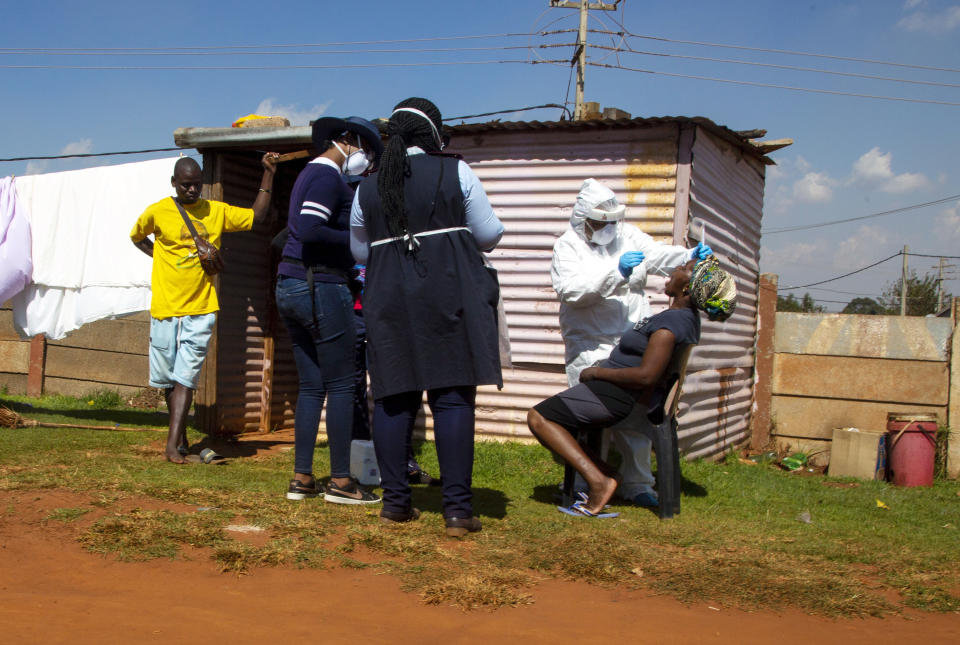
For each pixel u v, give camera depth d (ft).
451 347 11.87
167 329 17.93
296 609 8.73
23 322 24.52
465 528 12.07
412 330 11.91
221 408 24.13
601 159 21.88
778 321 27.78
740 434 27.09
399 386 11.97
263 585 9.46
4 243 23.88
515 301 22.63
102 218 23.56
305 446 13.91
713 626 8.88
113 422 25.05
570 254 16.30
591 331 16.47
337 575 9.93
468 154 23.07
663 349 14.08
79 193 23.84
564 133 22.17
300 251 13.62
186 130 23.57
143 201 23.09
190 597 8.93
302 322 13.64
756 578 10.51
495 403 22.81
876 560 12.16
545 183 22.36
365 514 12.94
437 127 12.42
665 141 21.30
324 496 13.92
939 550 13.29
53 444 18.89
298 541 11.02
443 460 12.11
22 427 21.48
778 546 12.63
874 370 26.63
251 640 7.83
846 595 10.09
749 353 27.50
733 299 14.43
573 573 10.50
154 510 12.16
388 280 12.03
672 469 14.65
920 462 23.59
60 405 34.73
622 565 10.87
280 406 26.81
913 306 177.78
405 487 12.53
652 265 17.15
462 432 12.07
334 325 13.48
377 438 12.43
